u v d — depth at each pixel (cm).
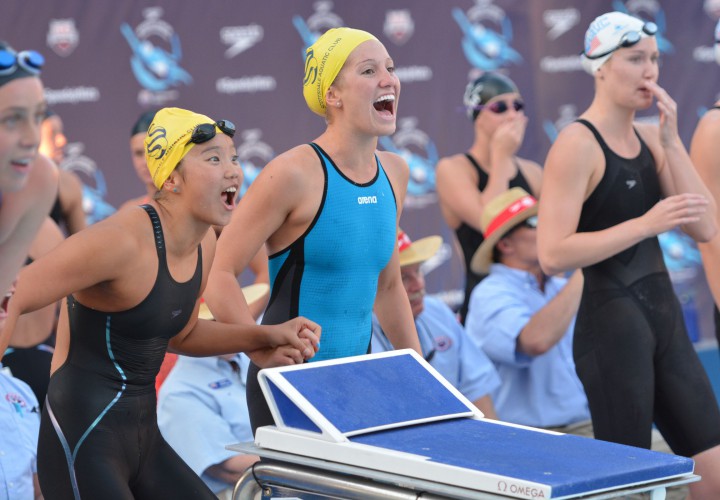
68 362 1051
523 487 752
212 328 1117
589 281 1422
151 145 1030
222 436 1421
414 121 3039
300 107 2961
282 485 927
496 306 1703
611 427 1388
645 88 1380
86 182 2838
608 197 1391
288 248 1153
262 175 1136
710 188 1530
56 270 973
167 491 1075
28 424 1300
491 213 1778
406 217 3045
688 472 834
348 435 884
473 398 1634
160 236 1024
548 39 3100
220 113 2919
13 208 954
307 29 2948
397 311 1270
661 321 1401
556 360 1722
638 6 3153
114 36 2827
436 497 807
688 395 1385
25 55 824
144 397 1080
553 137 3138
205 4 2880
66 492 1027
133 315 1030
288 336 1080
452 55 3048
